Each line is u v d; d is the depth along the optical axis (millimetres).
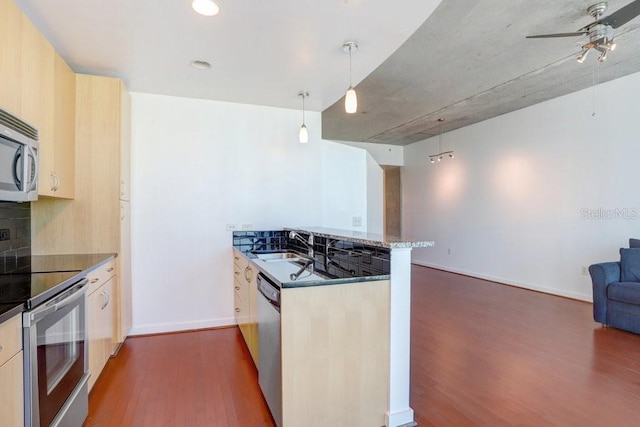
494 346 3168
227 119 3746
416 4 1975
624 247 4180
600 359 2893
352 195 4754
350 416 1938
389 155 8297
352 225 4738
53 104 2340
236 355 2975
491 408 2189
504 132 5711
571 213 4750
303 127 3439
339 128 6660
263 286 2205
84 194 2826
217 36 2338
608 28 2623
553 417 2092
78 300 1964
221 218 3723
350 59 2684
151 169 3482
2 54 1679
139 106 3445
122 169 2986
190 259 3613
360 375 1960
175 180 3561
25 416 1413
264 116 3887
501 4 2631
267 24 2186
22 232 2588
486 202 6090
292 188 3992
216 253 3707
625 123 4148
